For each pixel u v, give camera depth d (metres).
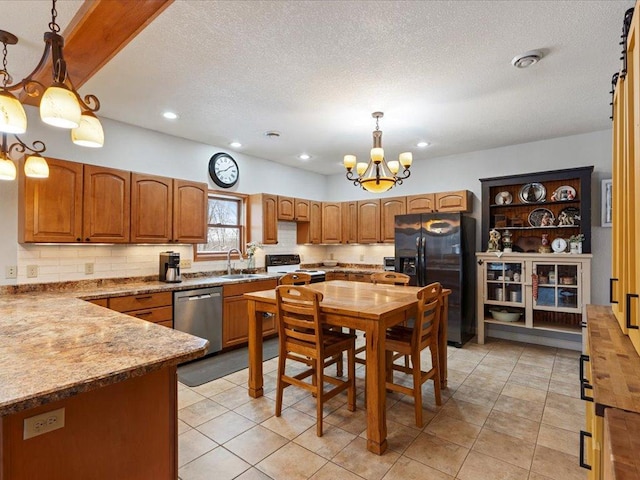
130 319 1.89
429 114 3.43
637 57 1.03
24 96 2.81
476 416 2.54
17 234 2.99
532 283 4.11
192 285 3.63
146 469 1.35
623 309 1.48
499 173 4.67
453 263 4.29
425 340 2.61
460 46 2.26
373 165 3.30
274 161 5.46
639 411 0.87
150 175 3.61
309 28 2.07
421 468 1.96
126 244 3.70
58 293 2.99
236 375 3.32
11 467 1.05
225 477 1.88
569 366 3.57
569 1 1.85
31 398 0.97
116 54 2.20
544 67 2.52
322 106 3.23
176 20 1.99
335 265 6.29
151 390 1.37
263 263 5.18
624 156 1.38
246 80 2.72
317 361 2.35
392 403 2.77
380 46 2.26
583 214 3.94
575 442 2.21
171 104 3.20
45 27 2.03
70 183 3.08
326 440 2.23
